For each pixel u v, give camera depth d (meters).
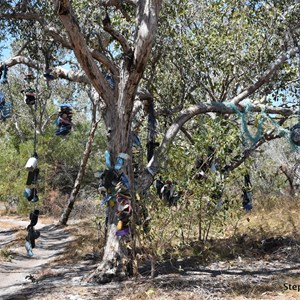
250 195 9.52
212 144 8.02
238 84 11.56
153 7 7.12
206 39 10.69
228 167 8.87
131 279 7.36
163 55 10.53
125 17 9.92
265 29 10.39
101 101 8.55
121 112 7.47
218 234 10.42
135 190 7.58
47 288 7.43
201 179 8.05
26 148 24.05
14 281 8.78
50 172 25.97
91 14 8.78
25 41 10.23
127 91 7.41
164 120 10.46
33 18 8.53
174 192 7.90
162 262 8.27
